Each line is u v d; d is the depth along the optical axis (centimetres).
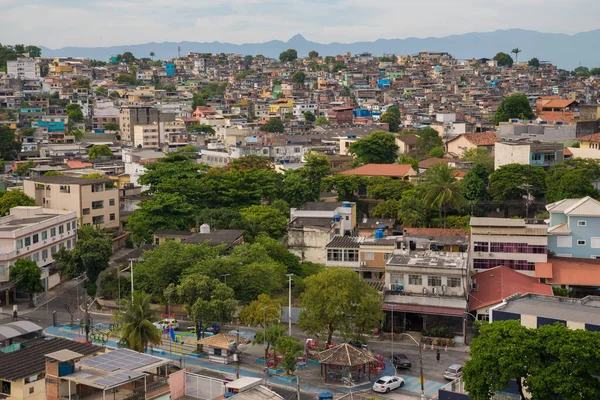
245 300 11225
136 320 9206
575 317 8681
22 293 12519
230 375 9244
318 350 10094
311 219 14962
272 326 9725
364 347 10225
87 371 7569
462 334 10650
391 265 11200
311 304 10112
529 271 12569
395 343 10631
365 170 19788
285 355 9294
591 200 12900
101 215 16462
